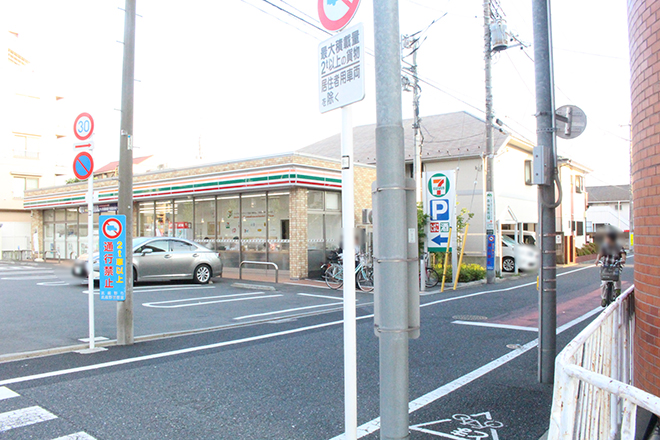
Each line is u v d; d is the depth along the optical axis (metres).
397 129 3.04
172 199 20.56
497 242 19.53
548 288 5.52
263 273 17.53
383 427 3.02
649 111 3.80
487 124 17.03
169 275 14.67
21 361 6.27
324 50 3.45
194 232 19.80
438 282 16.47
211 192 18.20
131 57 7.33
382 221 3.04
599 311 10.61
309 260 16.83
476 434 4.12
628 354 4.73
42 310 9.94
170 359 6.42
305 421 4.37
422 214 15.36
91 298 7.00
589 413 3.04
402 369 3.00
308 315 10.13
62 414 4.45
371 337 7.81
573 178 31.92
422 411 4.67
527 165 25.95
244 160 17.47
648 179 3.83
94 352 6.79
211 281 16.09
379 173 3.07
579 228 34.62
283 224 17.06
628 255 37.59
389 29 3.05
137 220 22.14
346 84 3.26
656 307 3.69
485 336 7.96
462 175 21.53
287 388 5.27
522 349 7.08
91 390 5.12
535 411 4.65
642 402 2.21
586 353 3.19
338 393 5.13
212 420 4.36
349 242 3.27
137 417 4.41
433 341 7.60
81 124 7.38
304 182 16.11
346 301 3.27
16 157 35.22
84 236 24.45
